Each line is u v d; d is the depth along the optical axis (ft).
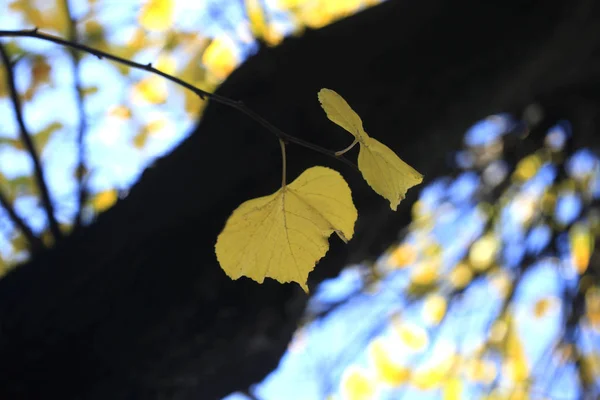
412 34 3.66
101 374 3.02
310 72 3.56
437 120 3.62
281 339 3.49
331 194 2.23
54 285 3.16
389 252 5.72
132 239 3.25
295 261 2.25
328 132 3.41
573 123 6.45
